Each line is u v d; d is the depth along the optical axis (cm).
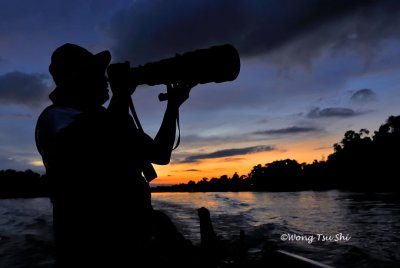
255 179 10200
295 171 9375
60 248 109
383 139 7344
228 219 1441
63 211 108
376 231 1079
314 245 842
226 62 117
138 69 120
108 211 106
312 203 2783
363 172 7038
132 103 122
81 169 105
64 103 119
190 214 1727
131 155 112
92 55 129
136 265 107
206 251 220
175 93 128
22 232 1167
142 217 113
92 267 104
